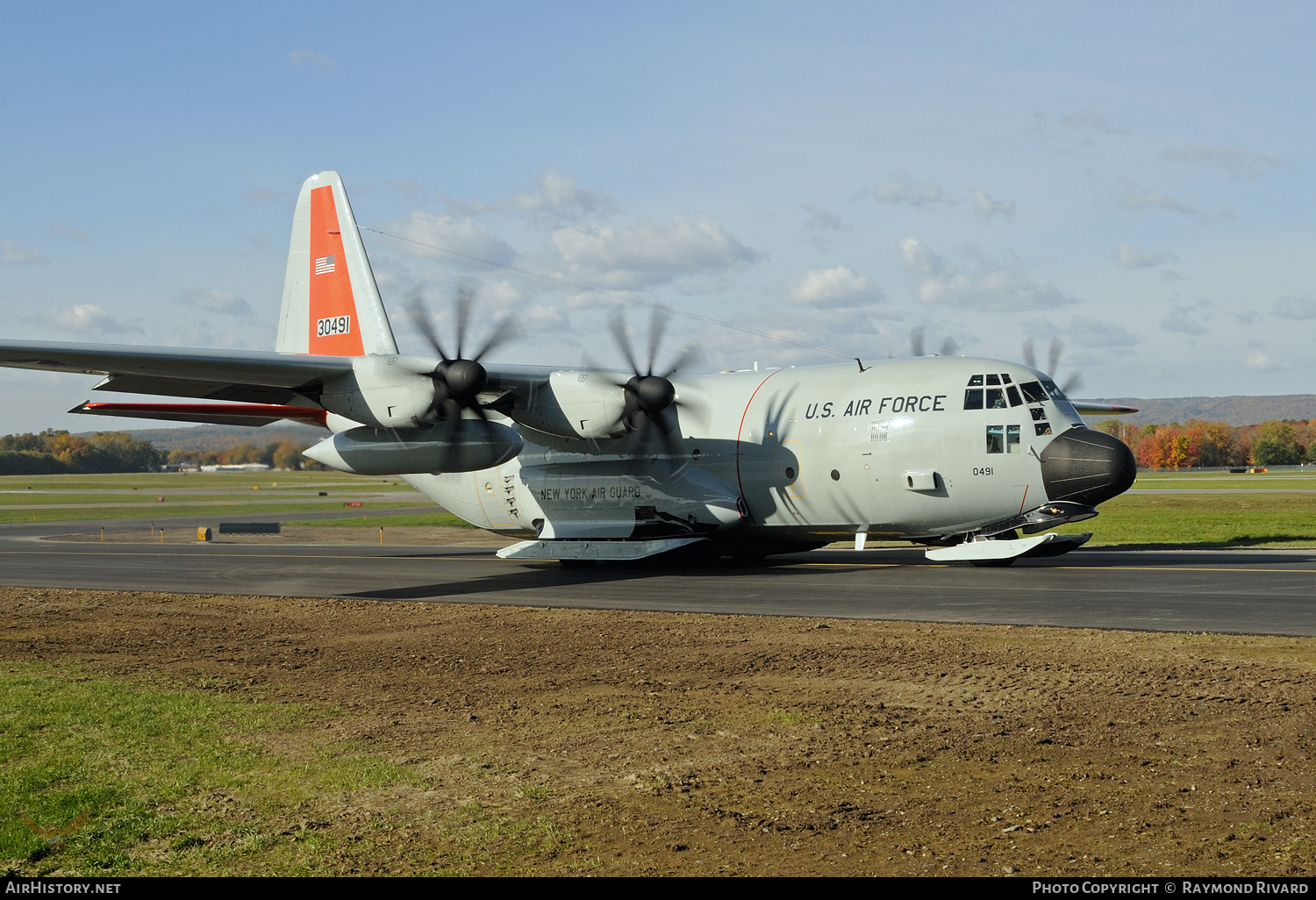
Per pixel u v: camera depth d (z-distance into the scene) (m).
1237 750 6.76
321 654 11.49
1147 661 9.84
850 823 5.58
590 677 9.84
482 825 5.70
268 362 16.62
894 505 18.22
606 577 19.02
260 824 5.79
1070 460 16.72
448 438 17.72
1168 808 5.67
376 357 17.72
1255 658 9.85
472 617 14.21
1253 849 5.04
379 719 8.23
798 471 18.92
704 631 12.48
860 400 18.59
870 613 13.49
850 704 8.46
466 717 8.28
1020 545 17.44
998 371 17.75
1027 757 6.75
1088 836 5.28
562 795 6.20
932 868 4.92
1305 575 16.19
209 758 7.15
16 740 7.72
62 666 10.94
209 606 16.09
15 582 20.31
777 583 17.03
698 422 20.06
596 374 18.92
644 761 6.89
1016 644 10.98
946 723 7.72
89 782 6.66
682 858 5.13
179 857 5.31
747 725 7.84
